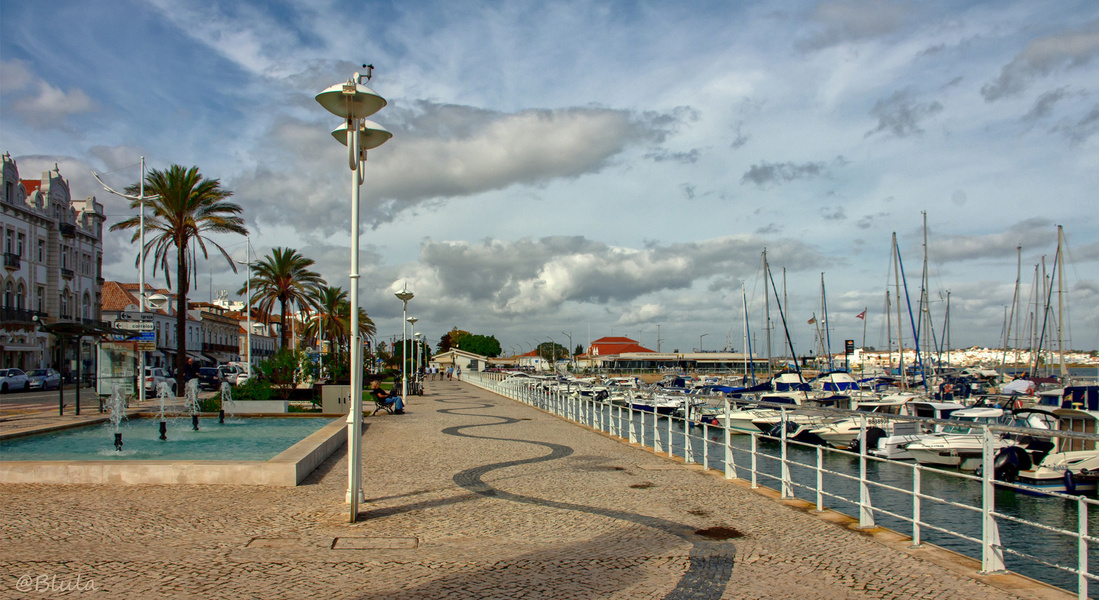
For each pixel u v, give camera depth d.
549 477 13.32
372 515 9.73
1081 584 6.11
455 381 101.31
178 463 11.97
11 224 57.69
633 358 148.62
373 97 9.92
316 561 7.40
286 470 12.01
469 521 9.45
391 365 135.75
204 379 54.78
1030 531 16.20
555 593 6.45
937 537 15.86
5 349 55.25
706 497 11.34
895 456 25.89
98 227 73.62
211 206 37.50
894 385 61.62
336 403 27.33
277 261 51.84
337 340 81.75
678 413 39.38
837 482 22.34
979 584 6.75
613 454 17.06
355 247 9.98
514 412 33.25
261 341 123.38
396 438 20.64
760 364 126.69
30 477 11.62
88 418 23.55
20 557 7.36
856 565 7.43
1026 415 22.89
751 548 8.14
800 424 30.25
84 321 69.50
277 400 28.02
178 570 6.99
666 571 7.19
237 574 6.88
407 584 6.66
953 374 76.62
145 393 36.50
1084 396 25.25
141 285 34.22
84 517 9.26
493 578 6.89
